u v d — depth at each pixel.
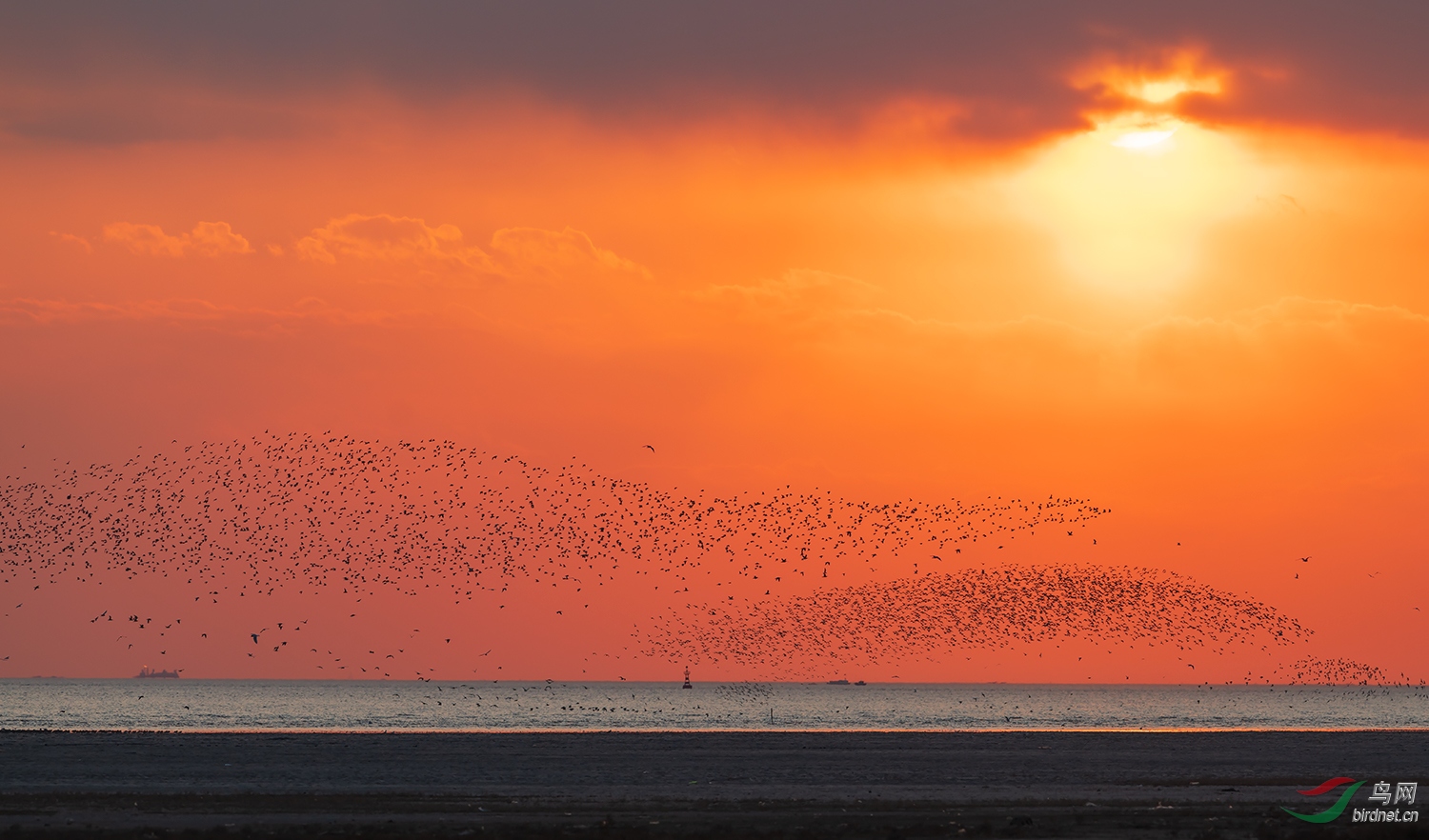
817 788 62.34
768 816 48.88
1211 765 78.69
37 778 63.28
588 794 58.16
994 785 64.25
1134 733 113.62
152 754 76.75
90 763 70.62
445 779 65.38
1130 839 42.69
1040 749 91.38
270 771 67.88
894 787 63.00
